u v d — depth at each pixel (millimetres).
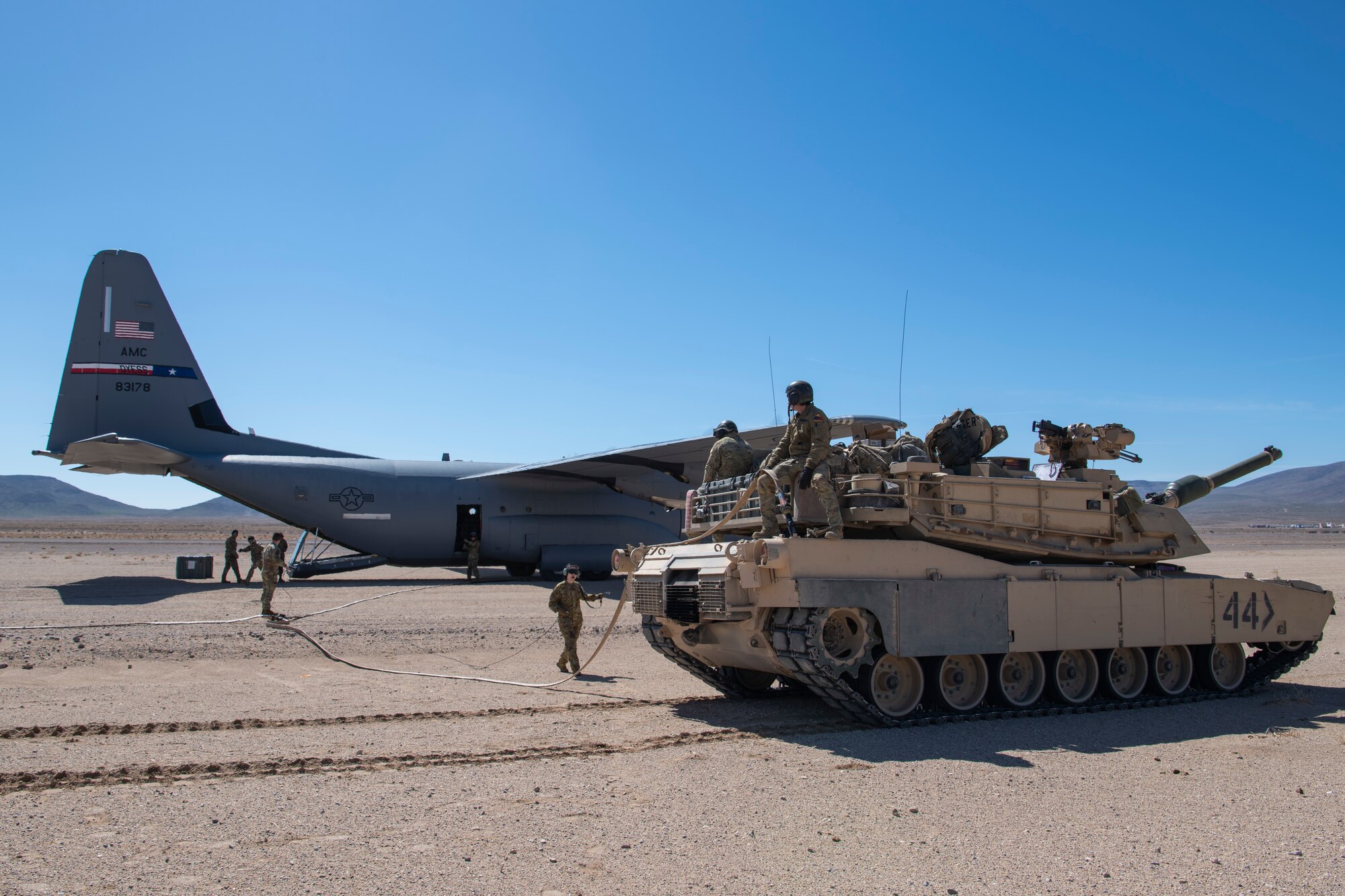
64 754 7543
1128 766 7453
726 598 8961
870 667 8992
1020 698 9977
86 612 18188
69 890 4656
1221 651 11312
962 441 10172
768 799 6438
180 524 190750
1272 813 6184
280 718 9117
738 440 11664
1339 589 25922
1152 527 11062
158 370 26031
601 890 4758
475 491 27062
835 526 9023
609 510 28391
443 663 13062
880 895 4730
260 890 4691
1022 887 4836
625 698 10531
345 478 26156
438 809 6141
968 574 9648
